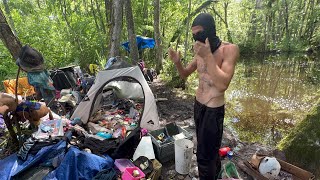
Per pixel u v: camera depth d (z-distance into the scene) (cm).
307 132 350
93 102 451
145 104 450
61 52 1113
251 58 2064
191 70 254
